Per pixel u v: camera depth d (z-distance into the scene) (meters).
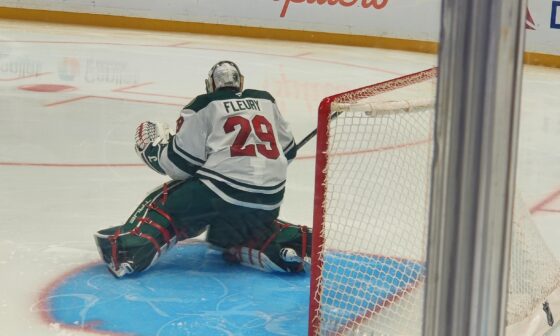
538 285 5.03
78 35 22.22
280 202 5.82
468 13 1.12
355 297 4.62
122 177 8.79
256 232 5.78
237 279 5.69
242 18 23.92
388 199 6.80
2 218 7.11
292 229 5.84
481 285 1.18
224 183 5.59
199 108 5.67
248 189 5.61
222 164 5.61
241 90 5.93
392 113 4.63
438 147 1.18
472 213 1.16
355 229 6.04
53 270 5.80
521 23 1.13
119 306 5.12
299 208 7.78
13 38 20.86
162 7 23.98
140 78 16.19
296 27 23.77
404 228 6.06
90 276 5.68
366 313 4.65
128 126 11.68
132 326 4.81
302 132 11.91
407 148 6.34
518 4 1.12
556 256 6.51
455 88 1.15
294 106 14.02
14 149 9.92
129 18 24.06
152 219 5.65
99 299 5.23
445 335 1.21
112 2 24.00
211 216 5.68
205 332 4.76
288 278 5.76
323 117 4.38
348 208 6.58
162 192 5.76
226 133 5.63
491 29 1.11
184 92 14.88
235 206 5.63
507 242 1.20
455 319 1.20
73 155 9.74
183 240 6.23
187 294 5.36
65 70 16.61
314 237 4.46
